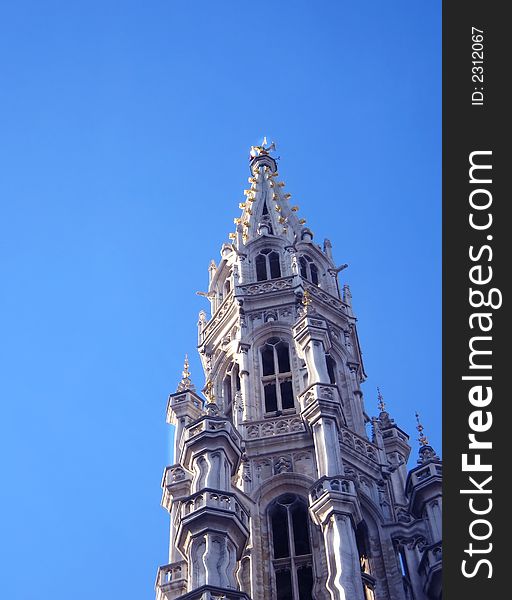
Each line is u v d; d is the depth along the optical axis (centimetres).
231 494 4628
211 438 4906
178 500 5478
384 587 4669
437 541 4619
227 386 6044
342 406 5738
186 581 4962
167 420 6134
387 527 4947
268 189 7350
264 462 5153
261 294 6262
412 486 4966
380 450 5484
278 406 5525
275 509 4975
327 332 5769
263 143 7912
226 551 4359
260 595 4534
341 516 4525
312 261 6844
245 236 6856
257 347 5978
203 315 6594
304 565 4644
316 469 5022
